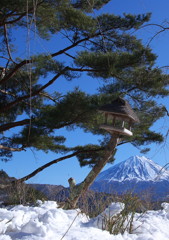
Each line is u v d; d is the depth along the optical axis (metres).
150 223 3.27
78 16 10.88
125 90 10.99
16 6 9.47
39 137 11.12
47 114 10.58
